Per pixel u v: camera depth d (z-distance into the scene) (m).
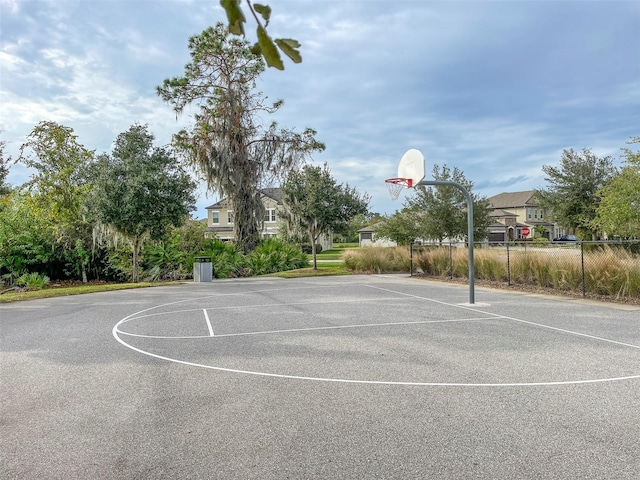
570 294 13.25
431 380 5.37
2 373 6.04
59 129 22.20
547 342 7.29
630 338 7.52
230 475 3.24
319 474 3.23
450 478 3.13
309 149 25.27
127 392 5.15
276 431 3.98
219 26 23.27
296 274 22.41
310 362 6.29
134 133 19.78
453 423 4.08
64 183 21.97
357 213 23.97
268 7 1.05
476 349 6.88
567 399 4.66
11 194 22.52
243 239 25.16
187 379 5.61
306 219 23.59
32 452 3.68
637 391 4.88
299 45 1.09
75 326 9.62
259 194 25.67
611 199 19.02
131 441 3.85
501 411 4.35
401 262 23.39
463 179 27.91
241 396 4.93
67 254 22.97
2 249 21.70
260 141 25.03
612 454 3.45
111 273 23.95
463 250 19.50
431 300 12.77
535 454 3.46
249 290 16.55
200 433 3.98
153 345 7.58
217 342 7.73
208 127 23.47
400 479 3.14
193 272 21.62
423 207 28.44
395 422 4.13
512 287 15.29
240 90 24.30
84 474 3.31
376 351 6.86
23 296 15.35
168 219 19.84
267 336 8.15
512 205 71.31
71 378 5.75
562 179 26.64
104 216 18.78
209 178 23.89
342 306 11.85
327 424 4.11
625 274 11.98
